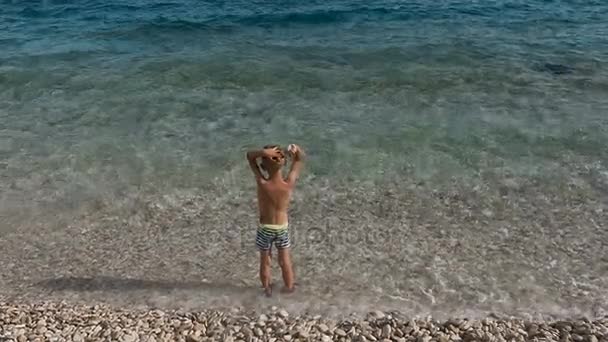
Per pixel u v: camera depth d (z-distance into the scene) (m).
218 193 10.21
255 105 13.77
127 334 6.75
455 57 16.97
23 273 8.27
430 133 12.16
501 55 17.09
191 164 11.14
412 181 10.43
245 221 9.40
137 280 8.05
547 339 6.56
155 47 18.45
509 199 9.85
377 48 17.95
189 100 14.11
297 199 9.88
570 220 9.25
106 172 10.93
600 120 12.59
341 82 15.14
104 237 9.09
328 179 10.48
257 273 8.15
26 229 9.32
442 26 20.36
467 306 7.40
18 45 18.84
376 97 14.15
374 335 6.76
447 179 10.48
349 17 21.78
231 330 6.88
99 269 8.33
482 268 8.15
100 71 16.17
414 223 9.23
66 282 8.05
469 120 12.74
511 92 14.27
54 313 7.30
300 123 12.74
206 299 7.62
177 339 6.74
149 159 11.35
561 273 8.02
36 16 22.78
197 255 8.59
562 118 12.74
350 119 12.91
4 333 6.80
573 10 22.22
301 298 7.59
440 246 8.65
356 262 8.30
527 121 12.63
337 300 7.54
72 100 14.20
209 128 12.60
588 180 10.34
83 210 9.80
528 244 8.68
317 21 21.41
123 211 9.76
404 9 22.70
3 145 11.92
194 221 9.43
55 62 17.02
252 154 7.02
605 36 18.80
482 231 9.01
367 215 9.45
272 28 20.58
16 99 14.30
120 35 19.83
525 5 23.09
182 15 22.41
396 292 7.69
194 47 18.39
